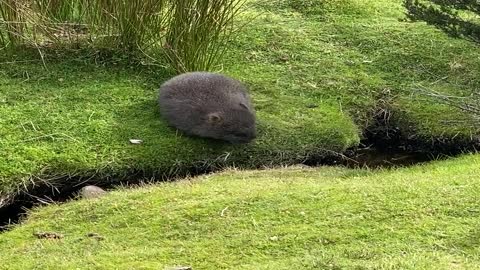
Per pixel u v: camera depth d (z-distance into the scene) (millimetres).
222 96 5070
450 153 5207
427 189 3936
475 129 5219
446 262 3154
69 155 4609
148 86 5555
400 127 5395
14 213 4363
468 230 3467
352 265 3135
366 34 6551
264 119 5234
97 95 5355
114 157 4656
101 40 5816
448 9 5867
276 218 3711
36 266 3283
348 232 3492
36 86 5402
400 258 3188
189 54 5625
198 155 4812
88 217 3939
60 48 5824
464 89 5742
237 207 3859
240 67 5961
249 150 4910
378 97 5668
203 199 4008
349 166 5031
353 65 6094
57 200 4434
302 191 4016
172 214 3822
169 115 5047
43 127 4883
